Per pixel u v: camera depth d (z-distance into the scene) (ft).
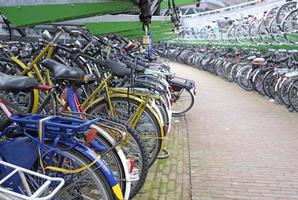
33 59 13.57
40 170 7.46
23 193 6.97
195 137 19.17
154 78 16.98
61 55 14.53
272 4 39.78
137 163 10.15
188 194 12.26
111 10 10.14
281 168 15.03
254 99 31.53
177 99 24.59
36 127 7.45
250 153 16.80
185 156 15.99
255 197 12.36
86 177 7.70
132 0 9.85
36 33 18.17
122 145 9.35
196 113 25.21
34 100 12.14
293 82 26.00
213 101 30.22
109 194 7.66
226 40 47.42
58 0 10.03
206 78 46.88
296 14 29.22
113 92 12.53
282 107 27.94
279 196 12.51
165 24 26.50
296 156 16.56
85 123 7.56
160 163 14.97
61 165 7.64
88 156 7.59
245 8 47.85
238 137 19.40
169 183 13.03
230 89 37.47
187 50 66.74
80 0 10.05
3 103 8.11
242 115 24.89
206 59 53.67
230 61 43.45
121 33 26.86
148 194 12.03
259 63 33.04
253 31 36.81
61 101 9.84
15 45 17.16
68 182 7.63
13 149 7.28
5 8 10.04
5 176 6.76
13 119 7.51
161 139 12.72
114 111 12.28
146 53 28.30
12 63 13.26
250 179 13.82
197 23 68.23
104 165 7.68
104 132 8.71
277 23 30.32
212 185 13.10
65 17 10.12
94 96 12.28
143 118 12.70
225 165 15.14
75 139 7.69
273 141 18.81
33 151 7.39
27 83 7.29
